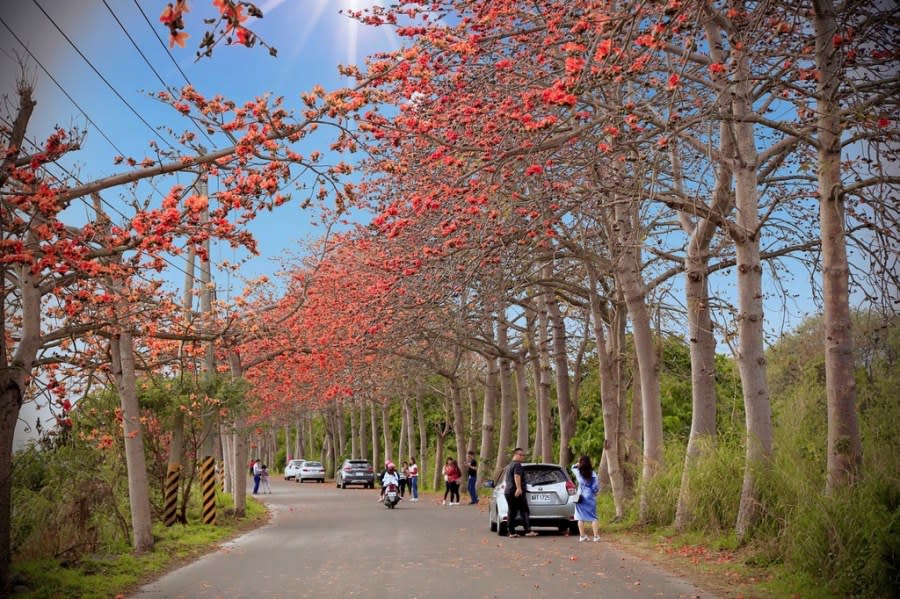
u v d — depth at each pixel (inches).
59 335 453.7
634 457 719.1
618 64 308.2
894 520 327.6
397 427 2288.4
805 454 464.1
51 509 520.1
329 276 862.5
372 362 1078.4
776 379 660.1
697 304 553.9
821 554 351.6
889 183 357.7
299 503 1234.6
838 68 368.5
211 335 635.5
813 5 369.7
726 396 956.6
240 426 880.9
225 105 373.1
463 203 430.9
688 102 437.7
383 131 415.8
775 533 447.8
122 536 587.5
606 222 624.4
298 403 1552.7
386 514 946.1
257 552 557.3
